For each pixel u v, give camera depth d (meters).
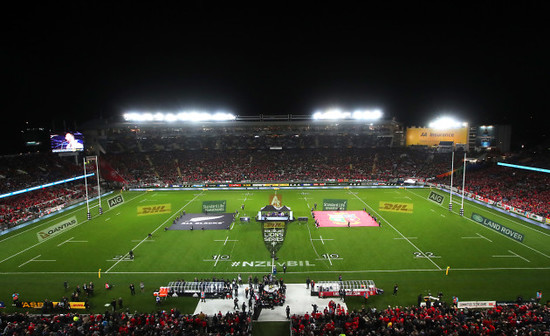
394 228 47.38
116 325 22.98
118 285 31.50
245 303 28.27
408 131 98.12
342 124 98.69
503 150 97.69
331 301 26.14
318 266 34.94
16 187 59.91
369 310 25.34
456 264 35.09
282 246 40.56
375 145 104.56
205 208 56.38
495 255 37.28
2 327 23.66
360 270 33.91
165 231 47.12
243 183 82.31
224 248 40.28
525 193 59.91
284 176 86.50
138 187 81.12
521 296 28.58
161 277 33.00
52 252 39.62
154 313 25.73
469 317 23.67
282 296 27.91
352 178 85.12
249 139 105.88
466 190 69.06
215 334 22.22
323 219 52.16
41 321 23.80
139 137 99.00
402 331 20.55
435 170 86.38
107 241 43.28
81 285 31.61
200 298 29.11
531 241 41.56
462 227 47.62
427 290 29.89
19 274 33.94
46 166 74.06
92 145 92.50
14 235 46.12
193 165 91.94
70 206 63.47
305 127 98.94
